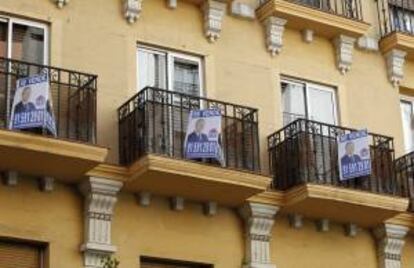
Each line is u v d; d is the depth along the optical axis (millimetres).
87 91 17500
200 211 18812
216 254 18672
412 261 21078
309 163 19297
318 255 19906
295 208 19453
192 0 20234
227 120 19016
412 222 20859
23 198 17031
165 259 18141
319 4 22000
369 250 20688
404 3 23609
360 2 22812
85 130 17281
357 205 19516
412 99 23109
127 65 19016
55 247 17047
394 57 22578
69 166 17031
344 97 21672
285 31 21359
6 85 16859
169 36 19797
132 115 17984
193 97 18578
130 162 17766
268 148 20047
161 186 18016
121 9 19406
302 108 21188
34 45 18266
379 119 22062
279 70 20984
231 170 18125
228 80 20219
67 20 18641
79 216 17484
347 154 19625
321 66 21641
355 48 22312
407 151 22406
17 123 16391
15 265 16859
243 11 20875
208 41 20266
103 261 16969
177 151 18078
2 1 18062
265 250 19109
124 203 18016
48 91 16562
